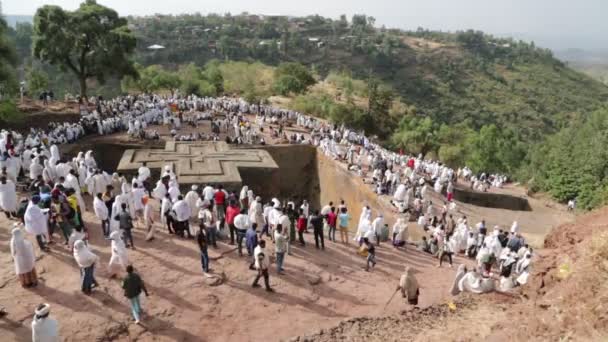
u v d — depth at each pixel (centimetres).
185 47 13125
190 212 1948
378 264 1814
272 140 3866
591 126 4212
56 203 1580
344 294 1545
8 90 3459
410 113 7769
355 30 19288
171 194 2017
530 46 18650
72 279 1432
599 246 1187
